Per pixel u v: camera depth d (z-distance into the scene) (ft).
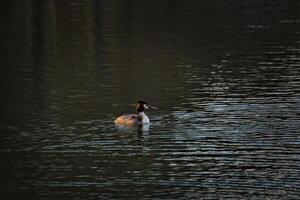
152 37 208.33
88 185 86.17
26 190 84.84
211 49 188.44
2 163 94.73
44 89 141.49
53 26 227.81
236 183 86.38
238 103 127.54
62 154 98.58
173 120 116.67
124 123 113.60
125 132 109.40
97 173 90.38
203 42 199.93
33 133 109.19
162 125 113.80
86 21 238.27
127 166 92.99
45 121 116.47
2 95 136.15
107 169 91.86
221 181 87.10
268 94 134.10
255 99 130.21
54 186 85.92
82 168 92.43
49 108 125.59
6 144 103.35
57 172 90.89
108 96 135.33
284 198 81.20
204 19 242.99
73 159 96.27
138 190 84.23
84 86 144.36
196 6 273.54
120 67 165.48
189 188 84.64
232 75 153.69
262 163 93.76
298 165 92.99
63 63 170.71
